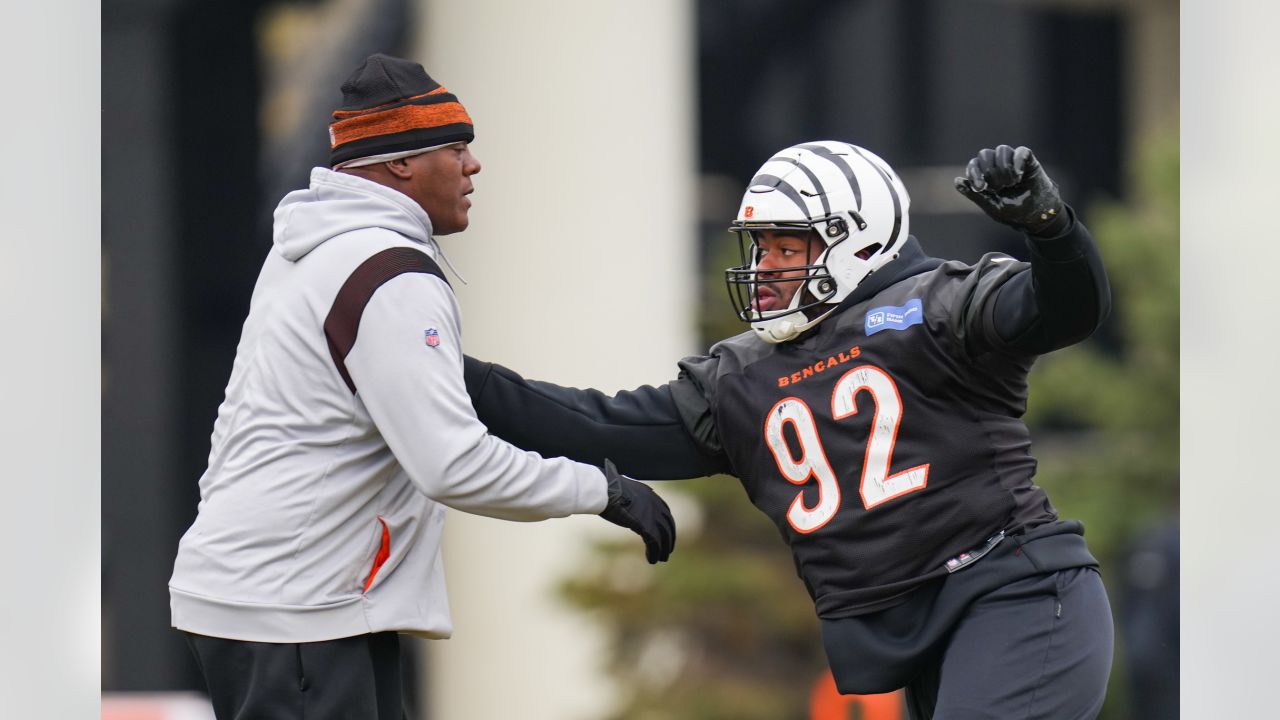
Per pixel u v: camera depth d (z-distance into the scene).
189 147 39.41
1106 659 13.83
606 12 37.72
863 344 14.09
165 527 38.44
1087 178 50.16
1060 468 37.69
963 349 13.66
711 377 15.04
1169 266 36.56
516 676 36.53
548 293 37.47
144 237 38.97
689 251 39.47
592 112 37.66
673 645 33.19
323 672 13.62
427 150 14.30
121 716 26.80
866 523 13.93
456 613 37.03
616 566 33.19
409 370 13.41
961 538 13.84
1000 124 48.78
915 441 13.88
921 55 47.50
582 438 15.26
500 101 37.47
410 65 14.42
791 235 14.35
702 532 32.84
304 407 13.68
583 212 37.56
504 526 36.69
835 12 46.47
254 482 13.70
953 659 13.71
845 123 46.47
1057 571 13.82
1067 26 49.78
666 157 38.03
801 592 32.59
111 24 38.78
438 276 13.86
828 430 14.12
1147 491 36.75
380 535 13.87
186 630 13.89
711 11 45.16
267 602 13.53
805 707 32.22
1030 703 13.38
